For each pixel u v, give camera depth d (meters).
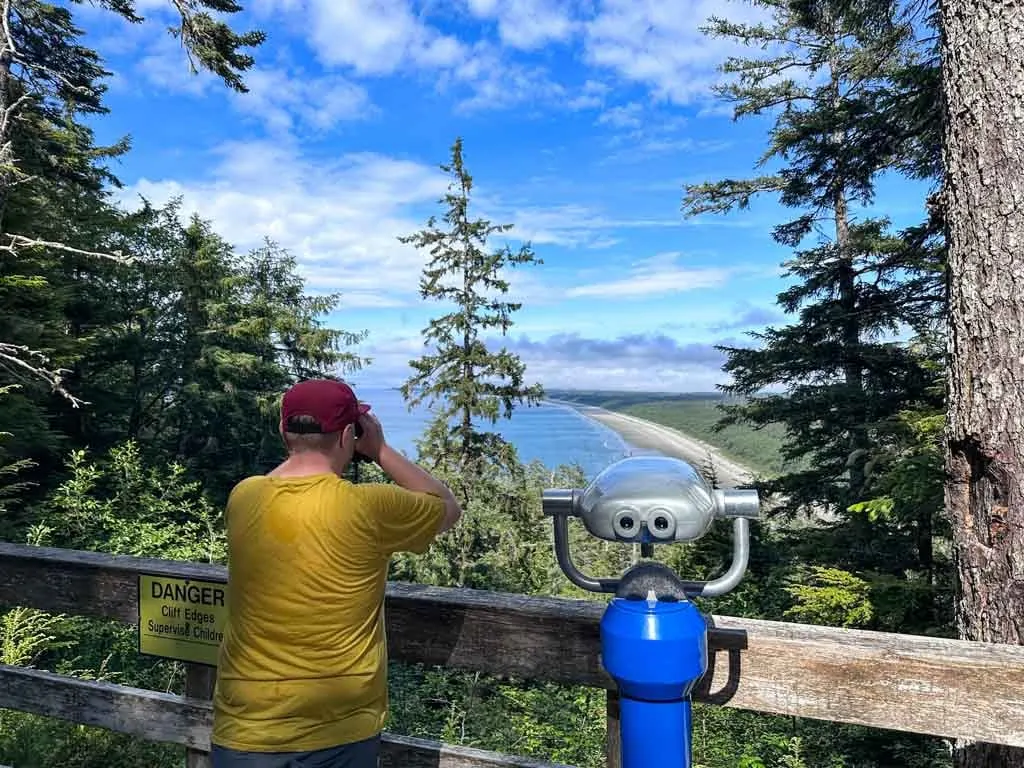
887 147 9.34
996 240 2.50
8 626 6.35
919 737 6.52
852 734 6.74
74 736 4.57
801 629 1.57
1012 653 1.42
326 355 23.25
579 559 13.73
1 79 9.32
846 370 11.66
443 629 1.76
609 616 1.36
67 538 9.78
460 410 15.55
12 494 12.89
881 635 1.53
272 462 22.36
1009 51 2.48
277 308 22.98
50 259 13.84
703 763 6.14
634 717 1.33
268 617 1.37
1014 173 2.46
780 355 11.66
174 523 10.61
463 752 1.74
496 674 1.71
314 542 1.36
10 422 11.11
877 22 7.18
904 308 10.99
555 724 6.70
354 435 1.54
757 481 12.06
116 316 19.48
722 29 14.52
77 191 16.64
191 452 21.73
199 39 8.95
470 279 15.51
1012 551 2.43
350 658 1.38
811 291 12.08
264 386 22.64
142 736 2.01
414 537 1.42
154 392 21.59
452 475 15.03
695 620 1.32
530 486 20.09
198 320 21.42
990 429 2.49
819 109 11.75
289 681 1.35
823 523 11.05
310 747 1.35
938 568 7.70
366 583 1.40
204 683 1.95
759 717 7.00
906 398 10.68
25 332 10.89
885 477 6.46
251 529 1.40
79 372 18.22
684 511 1.26
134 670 6.97
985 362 2.52
